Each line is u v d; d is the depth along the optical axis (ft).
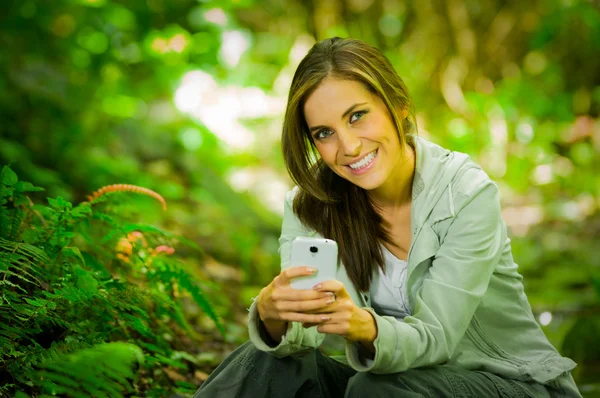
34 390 9.59
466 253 9.02
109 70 32.60
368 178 9.07
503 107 41.88
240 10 45.85
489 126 41.63
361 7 47.65
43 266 10.85
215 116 36.63
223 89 38.50
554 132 42.29
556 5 44.78
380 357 8.14
